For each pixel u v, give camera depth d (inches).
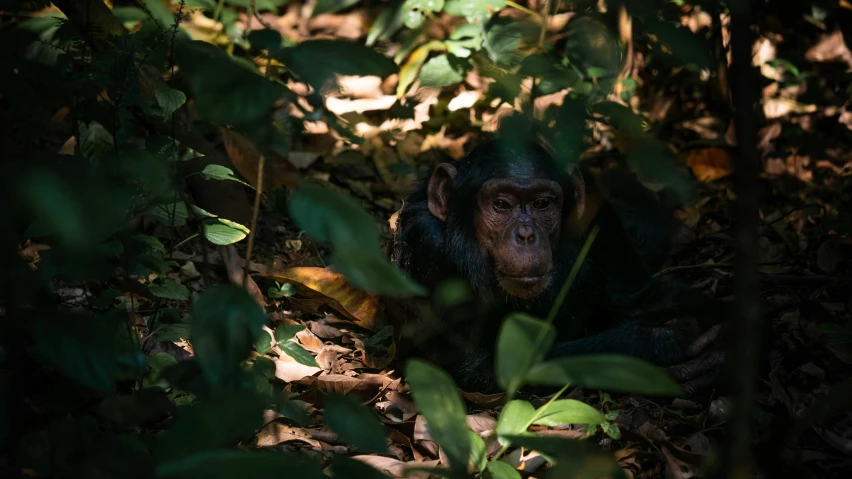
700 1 218.4
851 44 352.5
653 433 169.2
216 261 262.7
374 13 394.0
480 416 176.9
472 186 222.2
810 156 307.7
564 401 118.7
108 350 93.2
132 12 174.4
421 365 95.8
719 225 308.2
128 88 153.4
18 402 97.0
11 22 184.5
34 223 116.2
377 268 80.0
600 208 236.4
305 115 116.6
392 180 324.8
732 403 77.4
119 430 140.9
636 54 326.0
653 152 102.9
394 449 171.2
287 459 76.4
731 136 327.6
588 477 87.4
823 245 264.4
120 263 147.9
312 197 81.0
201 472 73.8
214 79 96.7
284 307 248.1
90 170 113.3
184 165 243.4
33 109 137.6
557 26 223.5
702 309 235.9
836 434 174.2
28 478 126.0
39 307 123.3
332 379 194.1
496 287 222.5
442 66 224.7
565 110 146.4
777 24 348.2
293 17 390.3
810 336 217.6
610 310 241.3
